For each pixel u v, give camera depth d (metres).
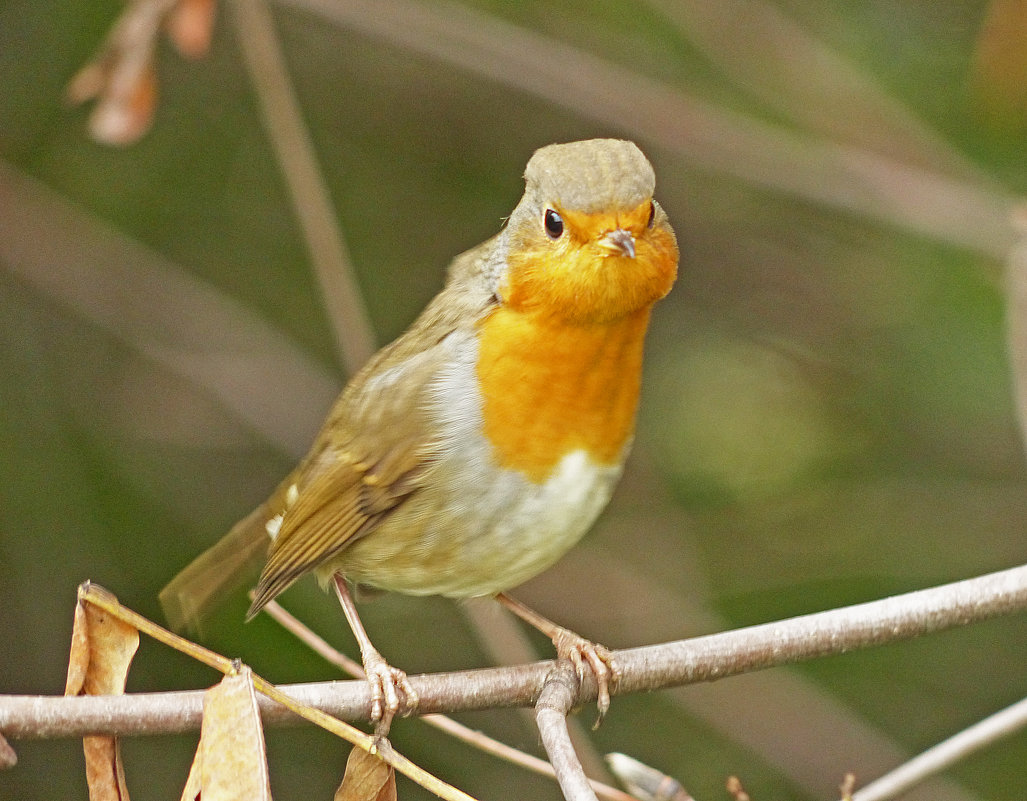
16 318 11.93
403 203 12.40
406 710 6.50
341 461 7.34
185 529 11.68
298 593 11.09
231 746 5.39
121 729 5.79
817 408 11.98
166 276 12.03
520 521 7.00
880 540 11.75
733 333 12.49
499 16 12.26
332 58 12.65
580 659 6.86
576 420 6.83
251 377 12.15
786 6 12.39
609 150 6.68
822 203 11.71
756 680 11.47
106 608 5.70
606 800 6.93
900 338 11.54
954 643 11.42
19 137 11.62
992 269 11.35
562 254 6.55
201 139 12.00
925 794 11.02
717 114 12.18
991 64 10.45
